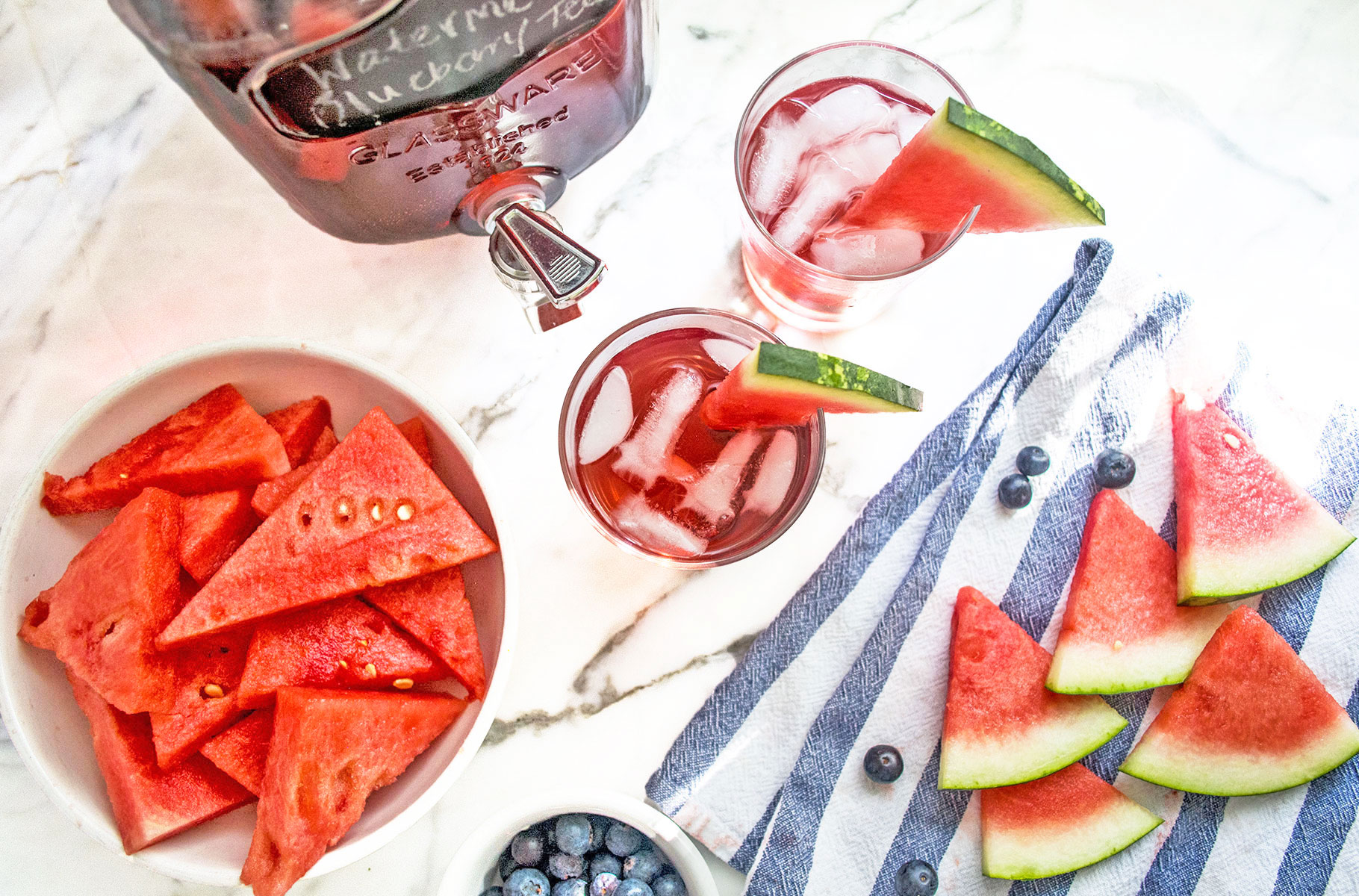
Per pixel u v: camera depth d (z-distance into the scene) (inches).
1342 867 21.6
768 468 21.0
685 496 21.1
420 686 20.7
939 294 23.0
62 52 22.2
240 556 19.4
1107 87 23.3
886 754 21.5
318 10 15.5
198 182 22.4
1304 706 21.6
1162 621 21.8
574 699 22.3
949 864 21.7
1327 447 22.3
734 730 22.0
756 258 21.8
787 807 21.5
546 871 21.6
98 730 19.6
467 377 22.5
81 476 20.0
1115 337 22.4
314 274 22.5
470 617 20.2
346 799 19.3
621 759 22.3
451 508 19.8
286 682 19.6
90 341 22.3
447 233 21.6
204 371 20.1
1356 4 23.1
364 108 17.2
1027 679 21.6
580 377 20.9
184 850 19.6
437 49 16.6
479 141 18.9
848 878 21.5
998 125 17.7
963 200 19.2
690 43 22.9
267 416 20.9
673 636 22.4
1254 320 23.2
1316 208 23.2
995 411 22.3
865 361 23.0
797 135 21.2
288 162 17.9
